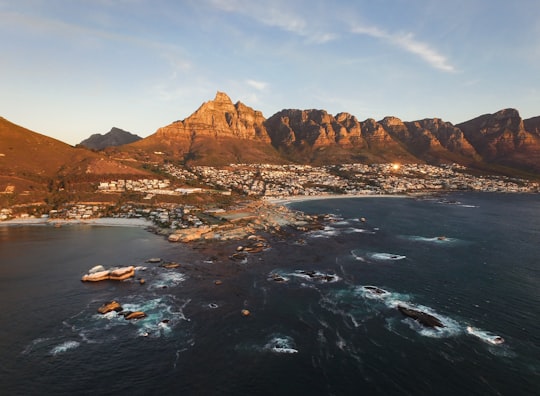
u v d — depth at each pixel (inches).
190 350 2309.3
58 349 2319.1
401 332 2532.0
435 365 2135.8
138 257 4411.9
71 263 4158.5
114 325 2647.6
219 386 1956.2
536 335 2490.2
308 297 3159.5
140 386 1955.0
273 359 2203.5
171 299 3122.5
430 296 3191.4
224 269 3941.9
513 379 2004.2
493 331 2544.3
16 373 2062.0
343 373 2064.5
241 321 2699.3
